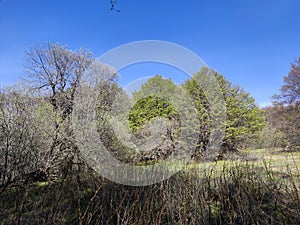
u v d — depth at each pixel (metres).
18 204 2.25
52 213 1.90
